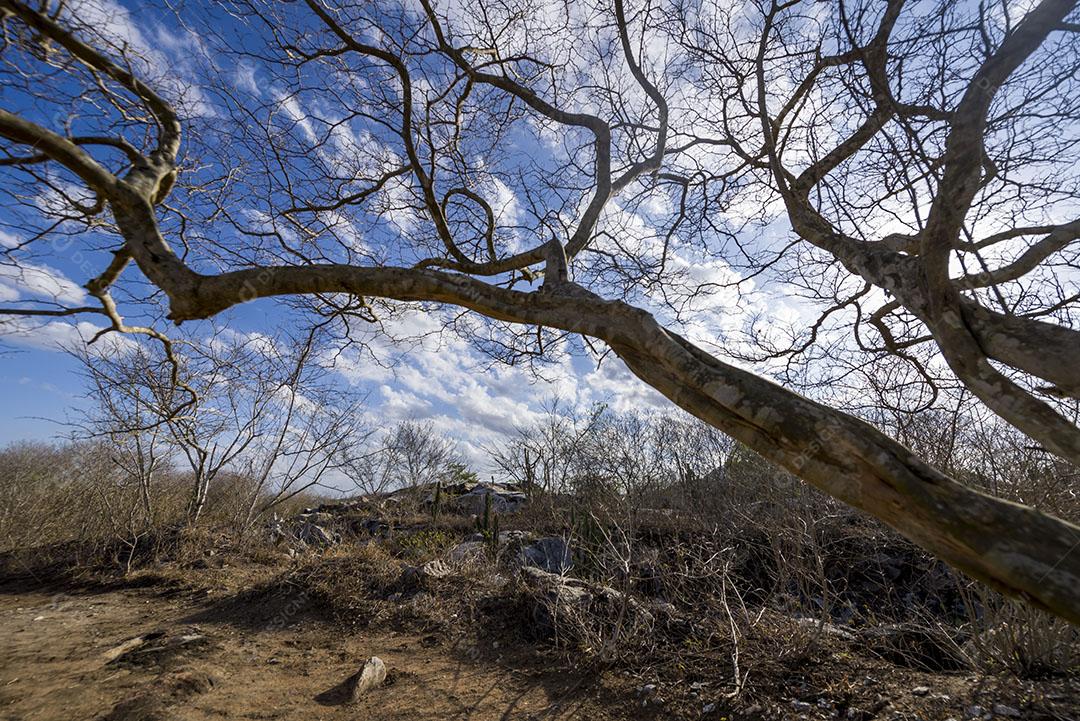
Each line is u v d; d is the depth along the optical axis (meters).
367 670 4.34
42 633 5.48
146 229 3.11
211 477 9.70
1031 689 3.64
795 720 3.42
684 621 4.93
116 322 4.75
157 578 7.56
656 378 2.22
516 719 3.81
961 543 1.45
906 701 3.53
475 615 5.69
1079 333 1.75
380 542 9.77
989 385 1.92
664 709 3.78
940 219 1.95
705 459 10.81
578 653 4.73
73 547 8.66
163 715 3.70
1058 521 1.43
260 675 4.52
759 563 6.39
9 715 3.70
